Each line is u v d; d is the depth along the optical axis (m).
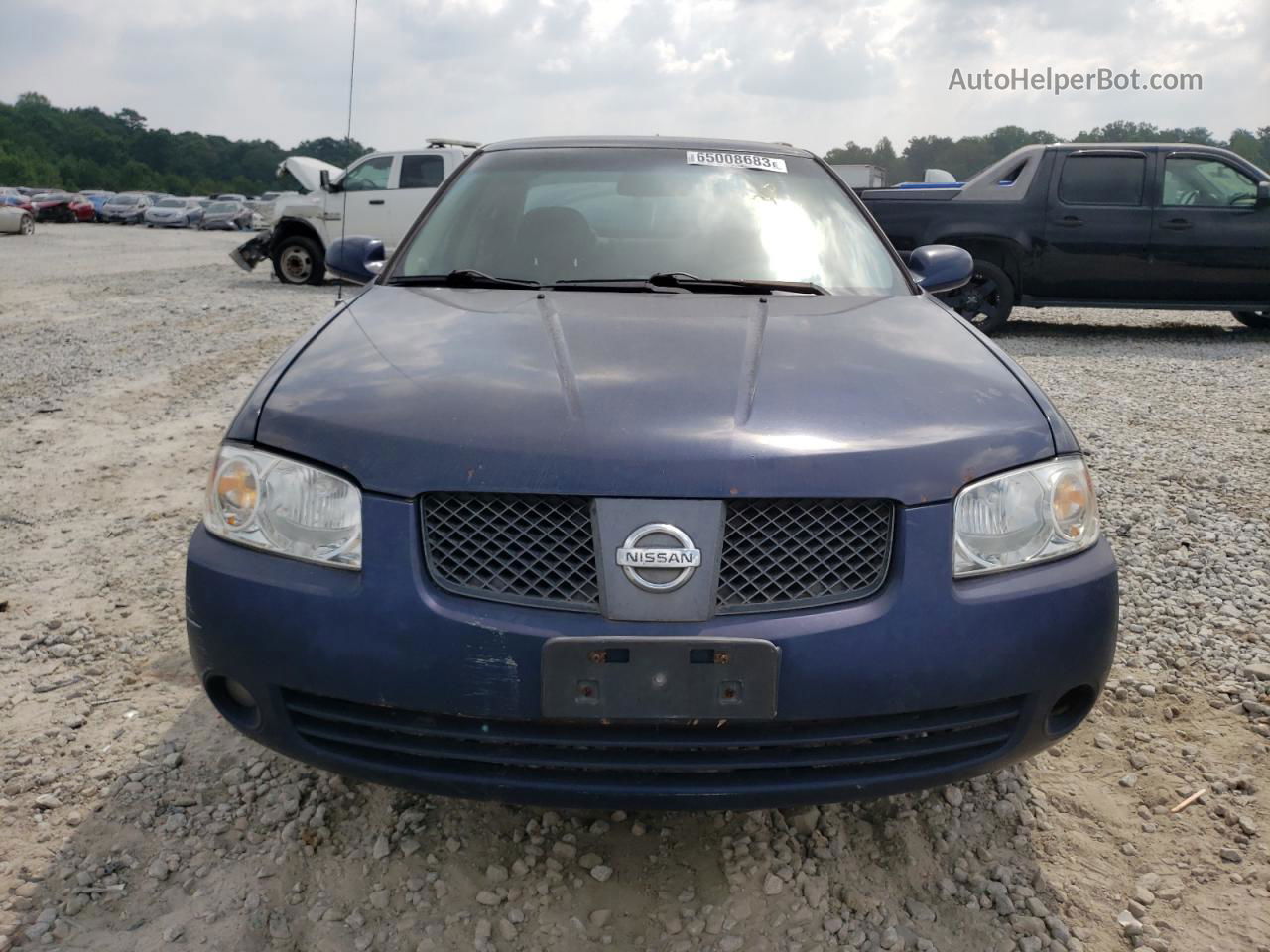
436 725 1.87
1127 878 2.17
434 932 1.97
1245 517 4.38
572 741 1.82
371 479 1.89
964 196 9.66
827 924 2.01
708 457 1.85
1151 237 9.24
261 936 1.96
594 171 3.34
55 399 6.39
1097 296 9.50
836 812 2.34
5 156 98.12
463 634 1.81
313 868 2.14
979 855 2.22
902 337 2.45
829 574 1.85
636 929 2.00
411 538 1.86
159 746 2.58
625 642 1.77
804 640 1.80
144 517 4.23
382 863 2.15
